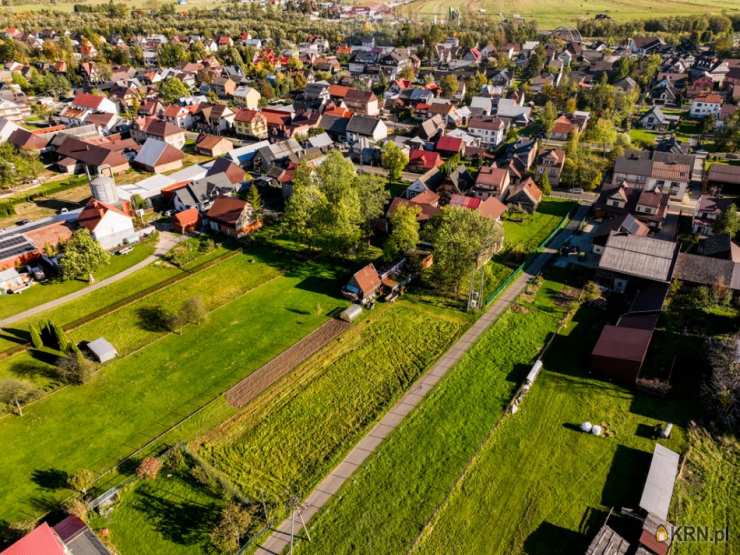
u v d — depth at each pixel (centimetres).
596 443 5419
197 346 6869
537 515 4722
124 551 4412
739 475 5094
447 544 4506
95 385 6212
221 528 4488
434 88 18988
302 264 8738
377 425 5678
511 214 10506
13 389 5822
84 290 8006
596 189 11725
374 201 9156
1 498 4841
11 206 10331
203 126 16000
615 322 7250
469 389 6147
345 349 6844
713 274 7575
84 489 4844
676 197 11112
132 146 13462
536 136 15325
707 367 6250
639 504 4662
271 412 5869
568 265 8625
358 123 14475
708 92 17262
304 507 4797
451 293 7975
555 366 6475
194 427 5653
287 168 11769
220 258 8869
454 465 5188
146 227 9738
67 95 19488
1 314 7444
